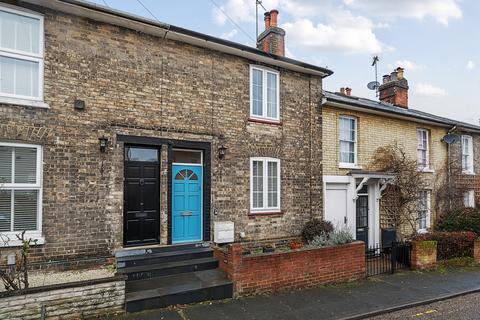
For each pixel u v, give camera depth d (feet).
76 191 23.32
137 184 26.32
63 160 23.00
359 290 25.29
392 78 55.21
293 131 34.06
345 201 37.45
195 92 28.53
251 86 31.76
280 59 32.24
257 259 23.66
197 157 29.60
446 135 47.98
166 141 26.94
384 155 40.83
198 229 29.01
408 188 40.16
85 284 18.38
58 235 22.62
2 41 21.71
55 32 23.09
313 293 24.29
